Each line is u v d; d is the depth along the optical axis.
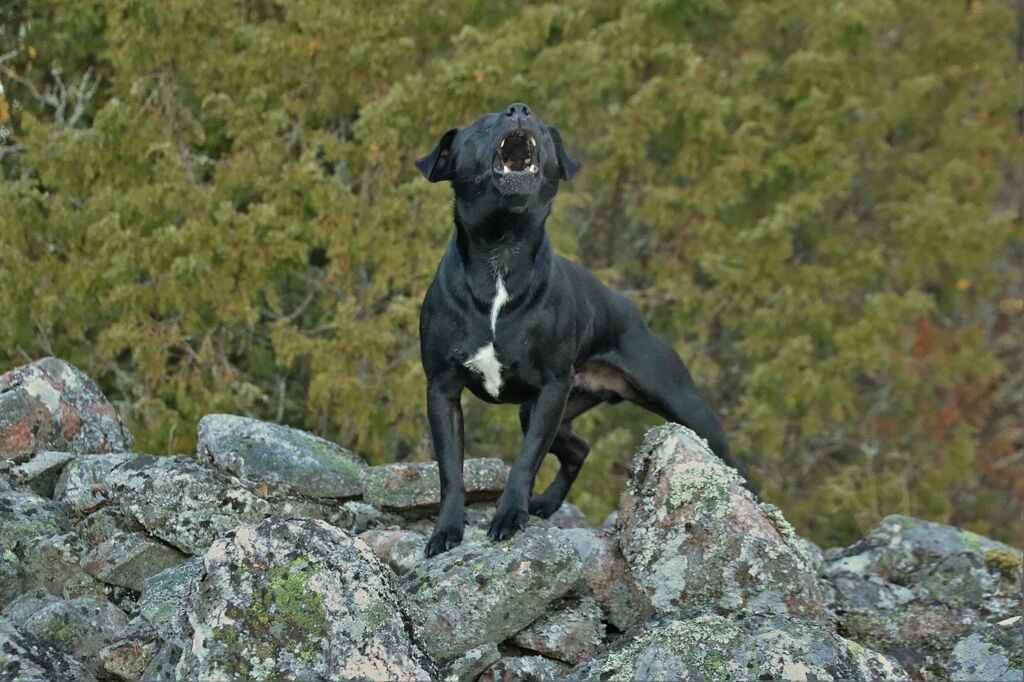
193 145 16.28
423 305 6.55
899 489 16.98
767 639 5.18
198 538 6.47
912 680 5.95
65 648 5.73
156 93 15.12
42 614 5.78
